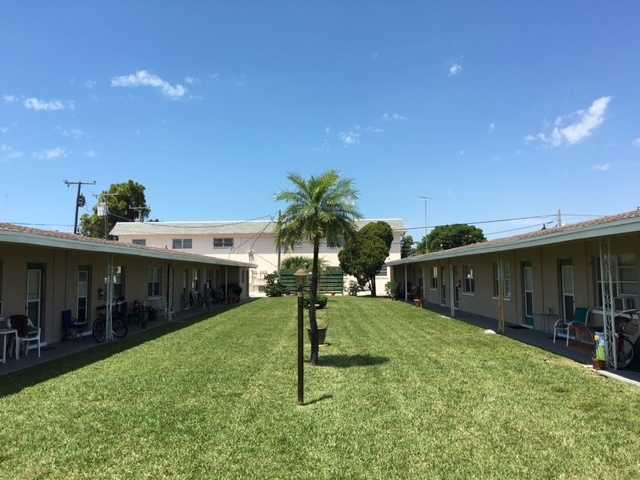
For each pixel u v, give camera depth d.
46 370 8.22
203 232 37.75
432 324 15.18
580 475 3.95
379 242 31.52
